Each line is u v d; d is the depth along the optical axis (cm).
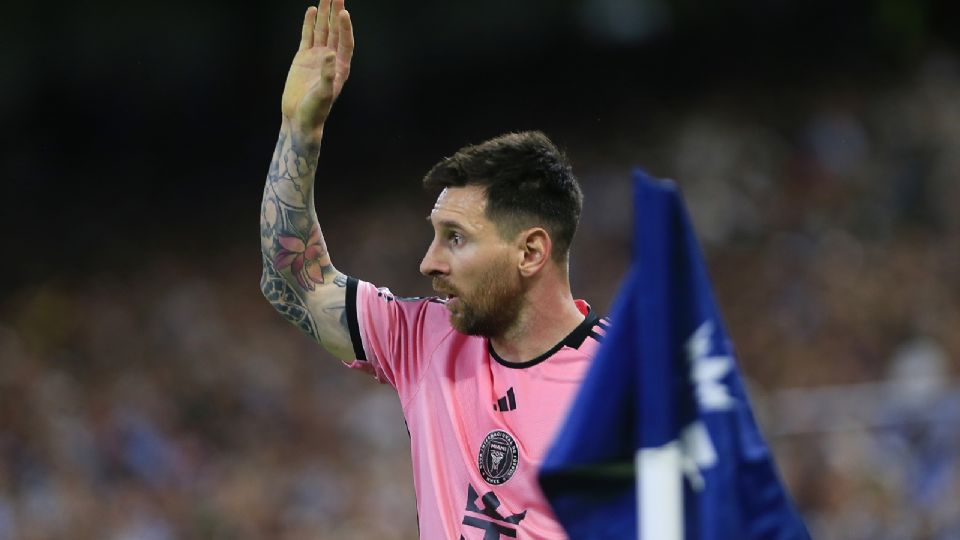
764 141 7344
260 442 4716
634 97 8256
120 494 4181
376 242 6706
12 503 3931
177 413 4847
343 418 4769
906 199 6631
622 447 720
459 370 1082
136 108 7650
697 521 690
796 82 8119
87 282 6350
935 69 8188
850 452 3403
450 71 8375
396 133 8056
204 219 7238
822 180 6925
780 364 5262
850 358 5253
